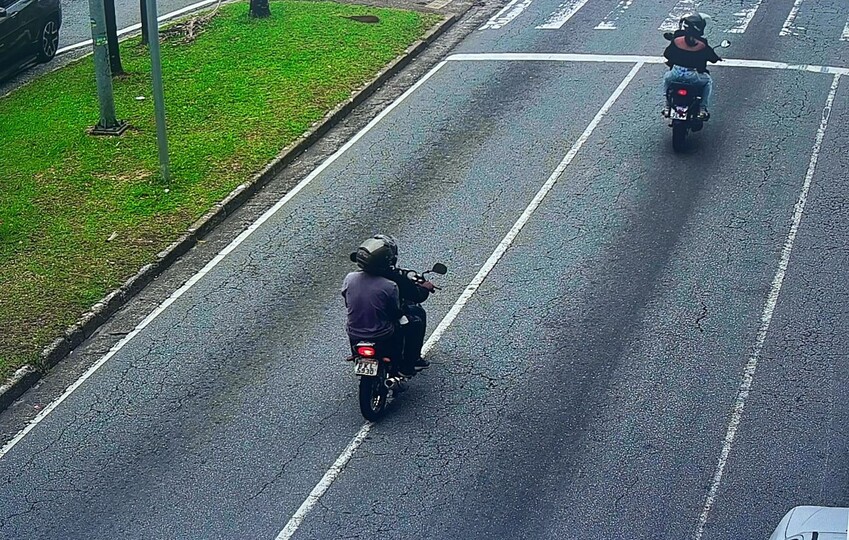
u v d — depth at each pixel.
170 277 13.12
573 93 18.34
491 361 11.20
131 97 18.30
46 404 10.83
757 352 11.24
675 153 15.91
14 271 12.97
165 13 23.66
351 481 9.52
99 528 9.07
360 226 14.12
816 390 10.63
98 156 16.09
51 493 9.53
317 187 15.32
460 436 10.08
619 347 11.38
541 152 16.11
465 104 18.12
